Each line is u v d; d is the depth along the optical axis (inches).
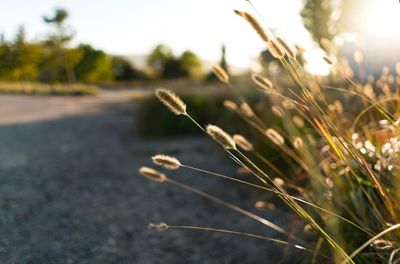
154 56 2257.6
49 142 301.9
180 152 260.2
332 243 57.3
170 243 124.3
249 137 199.6
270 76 211.2
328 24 480.7
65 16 1355.8
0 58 1349.7
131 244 121.6
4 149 267.9
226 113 256.2
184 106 57.5
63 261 104.9
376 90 132.0
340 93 137.0
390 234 67.9
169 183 190.4
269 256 110.0
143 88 1806.1
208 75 797.2
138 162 235.9
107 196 168.4
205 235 130.2
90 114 530.6
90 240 120.7
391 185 70.3
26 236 119.8
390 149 72.2
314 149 113.9
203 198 166.9
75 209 148.6
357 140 87.0
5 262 101.6
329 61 73.4
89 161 234.5
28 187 174.2
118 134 352.5
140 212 150.6
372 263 74.6
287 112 139.5
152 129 341.1
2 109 608.1
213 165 219.9
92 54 1839.3
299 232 107.5
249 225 135.4
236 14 58.0
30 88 1233.4
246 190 171.5
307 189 107.0
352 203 87.1
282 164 153.3
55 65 1460.4
